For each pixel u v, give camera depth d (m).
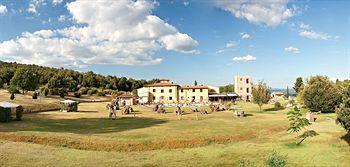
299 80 151.50
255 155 28.11
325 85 66.31
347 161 25.84
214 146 31.77
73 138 31.09
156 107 76.88
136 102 114.88
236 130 39.38
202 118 55.72
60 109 73.31
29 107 69.19
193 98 132.00
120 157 26.80
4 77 129.12
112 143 30.17
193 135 34.94
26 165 22.95
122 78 181.38
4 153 25.27
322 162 25.66
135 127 41.59
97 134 34.56
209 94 138.25
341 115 28.17
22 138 30.72
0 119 45.03
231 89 168.38
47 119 51.75
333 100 64.31
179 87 132.88
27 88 102.75
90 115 61.38
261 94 75.25
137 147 30.02
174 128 40.59
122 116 59.88
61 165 23.50
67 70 186.50
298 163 25.55
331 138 33.84
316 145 31.16
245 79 144.88
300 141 33.06
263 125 44.56
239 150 30.00
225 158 27.12
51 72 160.00
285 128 43.25
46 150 27.41
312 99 65.56
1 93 95.94
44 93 102.75
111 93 148.62
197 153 28.77
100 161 25.23
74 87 140.38
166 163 25.34
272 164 20.73
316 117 56.09
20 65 189.88
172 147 30.84
